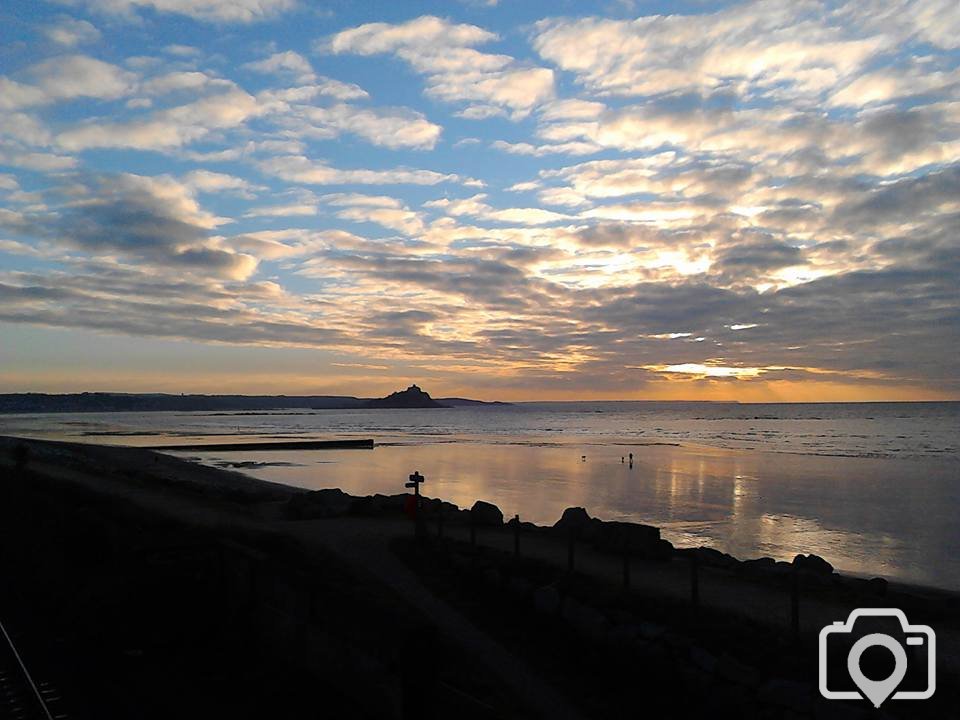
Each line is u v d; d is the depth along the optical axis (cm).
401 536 2138
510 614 1512
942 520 4000
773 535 3538
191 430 15462
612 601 1434
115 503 2734
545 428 16925
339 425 18638
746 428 16238
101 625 1396
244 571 1429
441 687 1045
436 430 15975
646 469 6894
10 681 1172
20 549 2136
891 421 19588
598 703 1145
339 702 1092
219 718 1054
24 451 3578
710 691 1133
